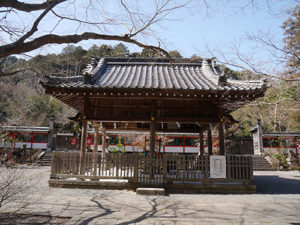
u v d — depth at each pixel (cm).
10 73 533
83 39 439
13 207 561
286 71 631
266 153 2478
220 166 840
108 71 1188
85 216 506
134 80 1027
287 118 2450
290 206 613
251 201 678
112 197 707
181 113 943
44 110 3362
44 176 1123
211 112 945
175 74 1170
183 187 826
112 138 2920
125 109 951
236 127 3328
